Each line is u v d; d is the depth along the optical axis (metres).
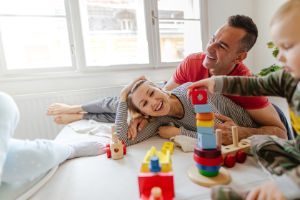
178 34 2.17
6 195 0.55
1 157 0.52
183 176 0.62
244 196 0.43
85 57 1.83
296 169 0.41
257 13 2.31
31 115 1.61
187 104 0.99
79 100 1.73
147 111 0.99
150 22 1.98
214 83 0.68
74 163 0.75
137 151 0.86
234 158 0.67
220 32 1.02
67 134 1.12
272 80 0.59
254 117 0.95
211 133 0.58
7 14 1.61
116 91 1.84
